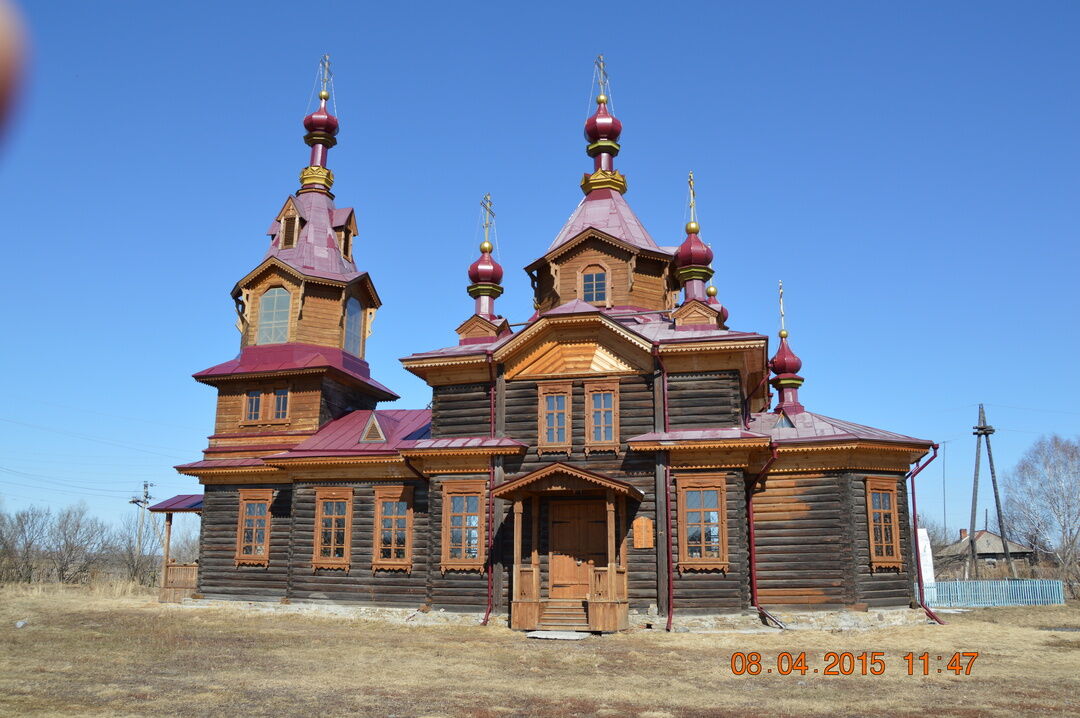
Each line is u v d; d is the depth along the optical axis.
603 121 38.88
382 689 17.02
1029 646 24.30
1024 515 78.69
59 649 22.05
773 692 17.25
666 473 28.23
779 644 24.36
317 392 37.19
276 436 36.94
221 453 37.53
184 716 14.20
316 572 33.41
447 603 29.91
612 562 26.77
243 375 37.56
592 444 29.30
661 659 21.56
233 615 32.06
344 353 39.31
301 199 42.03
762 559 30.05
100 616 31.09
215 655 21.41
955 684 18.31
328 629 27.92
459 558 29.97
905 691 17.41
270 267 38.81
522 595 27.70
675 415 29.02
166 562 37.44
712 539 27.83
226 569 36.00
